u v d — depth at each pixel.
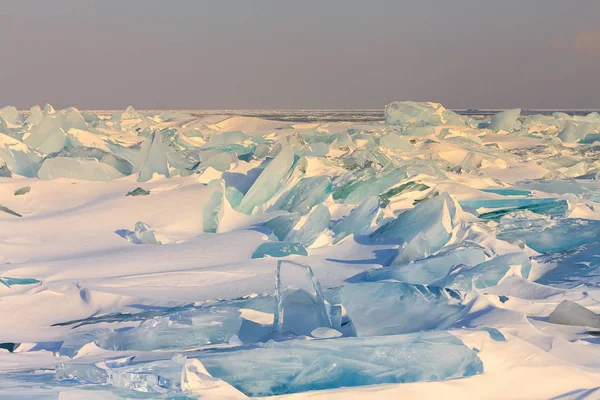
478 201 7.95
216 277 5.42
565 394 2.70
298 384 2.76
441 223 6.26
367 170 8.78
